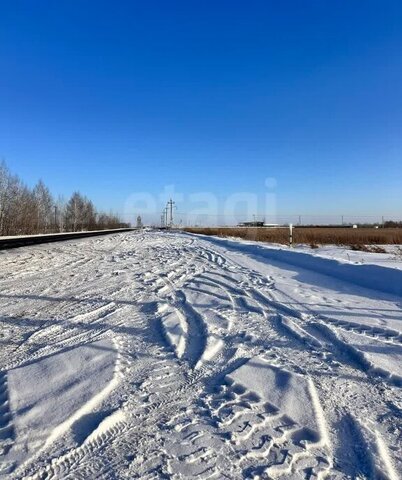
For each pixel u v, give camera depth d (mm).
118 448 3158
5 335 6207
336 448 3197
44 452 3090
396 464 2994
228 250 22672
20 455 3045
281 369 4770
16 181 57031
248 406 3846
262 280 11391
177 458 3021
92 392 4078
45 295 9414
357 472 2891
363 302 8438
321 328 6523
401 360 5066
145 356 5270
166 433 3373
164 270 13961
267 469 2887
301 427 3471
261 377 4539
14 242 26906
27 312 7719
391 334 6156
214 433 3369
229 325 6723
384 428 3514
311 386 4301
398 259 15633
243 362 5027
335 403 3982
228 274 12703
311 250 21453
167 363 5016
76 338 6039
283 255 16938
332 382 4477
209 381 4465
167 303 8453
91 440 3260
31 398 3941
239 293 9562
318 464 2973
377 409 3863
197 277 12180
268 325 6762
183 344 5742
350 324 6730
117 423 3533
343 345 5656
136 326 6707
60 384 4273
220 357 5238
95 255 19891
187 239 37312
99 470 2885
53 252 21531
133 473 2844
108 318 7246
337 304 8250
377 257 16891
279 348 5613
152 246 26906
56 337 6094
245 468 2904
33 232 62812
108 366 4793
